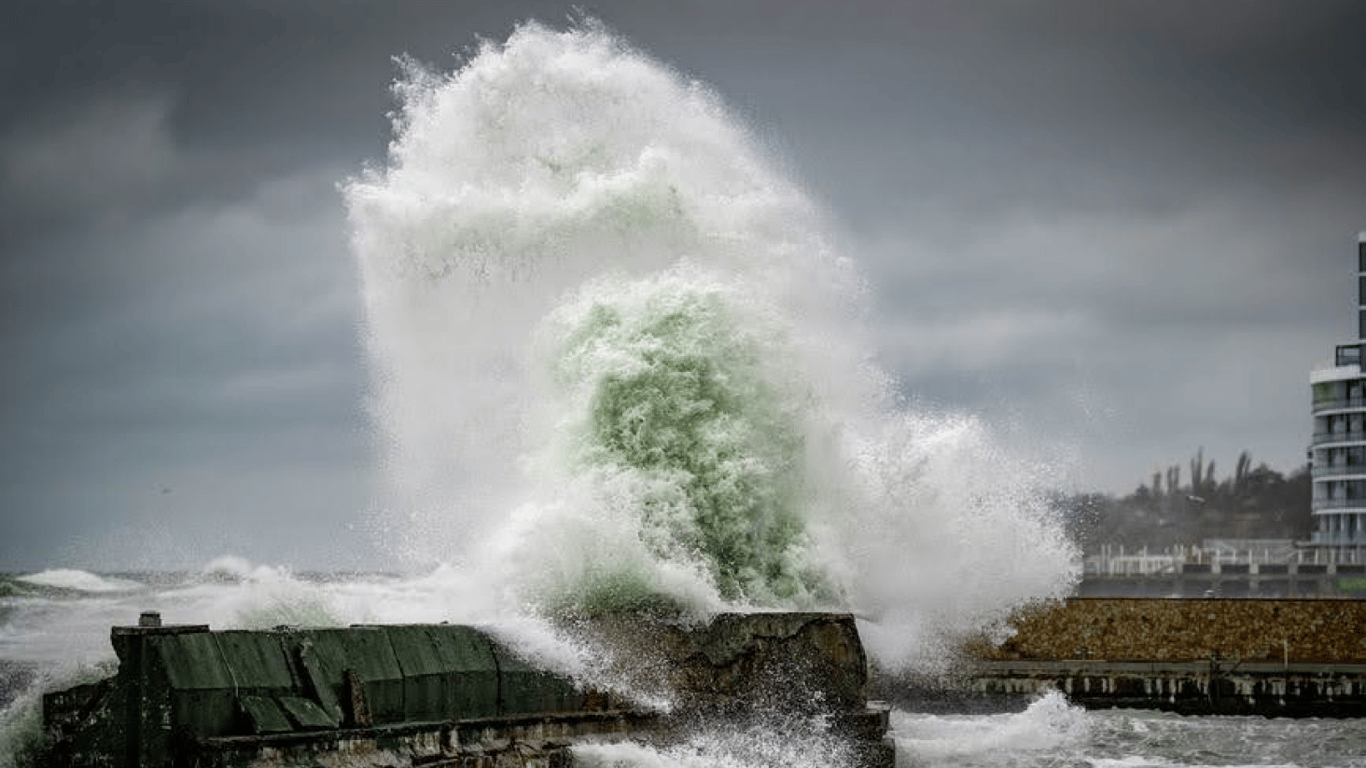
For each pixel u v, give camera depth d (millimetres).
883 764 38562
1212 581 111938
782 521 44812
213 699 27766
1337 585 113812
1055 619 61438
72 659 38125
